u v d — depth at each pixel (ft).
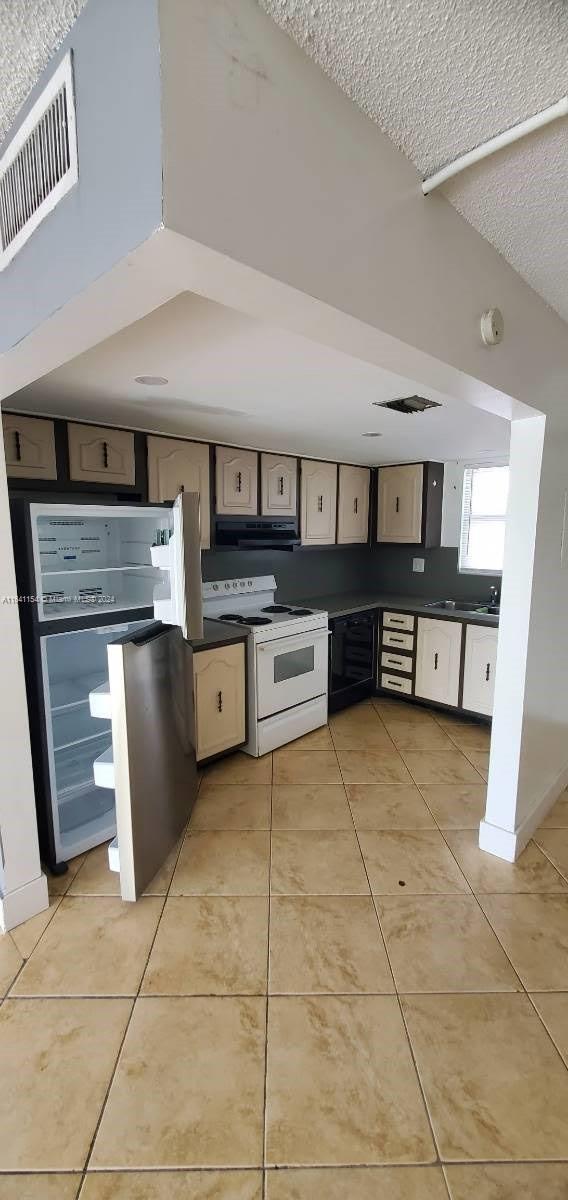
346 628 12.56
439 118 2.90
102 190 2.27
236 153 2.18
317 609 12.23
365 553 15.97
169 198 1.94
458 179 3.37
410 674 13.08
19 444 7.47
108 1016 4.83
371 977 5.24
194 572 6.44
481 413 8.03
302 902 6.28
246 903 6.26
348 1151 3.77
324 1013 4.85
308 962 5.41
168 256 2.17
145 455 9.03
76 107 2.37
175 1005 4.94
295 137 2.45
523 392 5.22
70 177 2.48
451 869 6.89
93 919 6.03
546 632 7.27
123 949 5.59
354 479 13.80
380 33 2.36
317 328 3.12
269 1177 3.62
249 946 5.62
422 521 13.53
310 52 2.46
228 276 2.38
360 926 5.90
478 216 3.84
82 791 8.11
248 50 2.19
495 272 4.37
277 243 2.42
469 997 5.01
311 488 12.41
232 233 2.20
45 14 2.26
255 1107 4.06
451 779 9.39
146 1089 4.19
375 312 3.09
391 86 2.67
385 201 3.07
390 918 6.02
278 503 11.59
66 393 6.81
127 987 5.13
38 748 6.81
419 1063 4.39
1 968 5.35
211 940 5.70
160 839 6.72
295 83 2.42
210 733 9.52
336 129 2.68
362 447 11.19
